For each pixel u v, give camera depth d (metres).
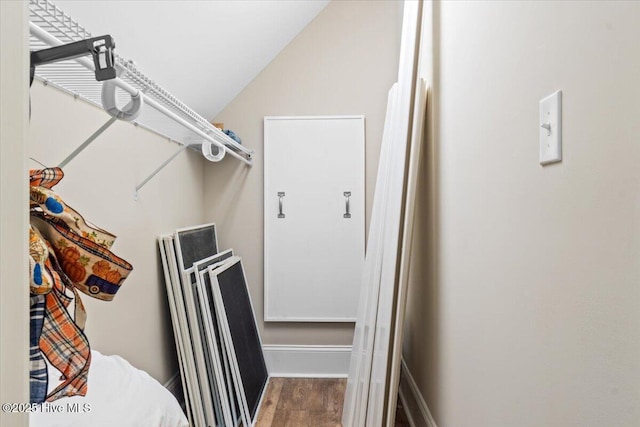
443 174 1.68
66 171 1.48
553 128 0.77
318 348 3.13
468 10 1.34
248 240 3.14
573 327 0.72
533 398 0.88
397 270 1.82
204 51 2.24
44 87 1.37
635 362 0.56
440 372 1.72
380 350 1.97
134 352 1.99
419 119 1.77
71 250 0.74
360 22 3.10
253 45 2.69
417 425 2.19
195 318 2.27
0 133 0.43
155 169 2.24
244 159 2.83
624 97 0.57
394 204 1.96
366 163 3.11
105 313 1.72
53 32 1.06
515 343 0.97
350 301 3.10
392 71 3.09
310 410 2.55
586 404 0.68
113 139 1.80
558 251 0.77
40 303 0.65
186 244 2.46
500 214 1.06
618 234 0.59
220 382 2.24
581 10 0.68
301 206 3.11
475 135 1.27
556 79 0.77
